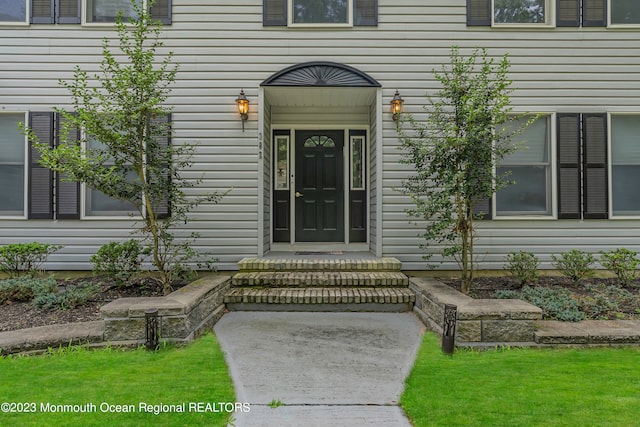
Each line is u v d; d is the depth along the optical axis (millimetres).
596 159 5422
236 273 5219
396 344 3258
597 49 5453
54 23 5328
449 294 3668
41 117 5316
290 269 4898
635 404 2189
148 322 3027
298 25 5438
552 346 3104
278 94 5688
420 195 5211
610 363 2770
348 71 5395
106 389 2389
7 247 4711
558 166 5402
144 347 3094
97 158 3889
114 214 5445
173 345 3148
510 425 1991
